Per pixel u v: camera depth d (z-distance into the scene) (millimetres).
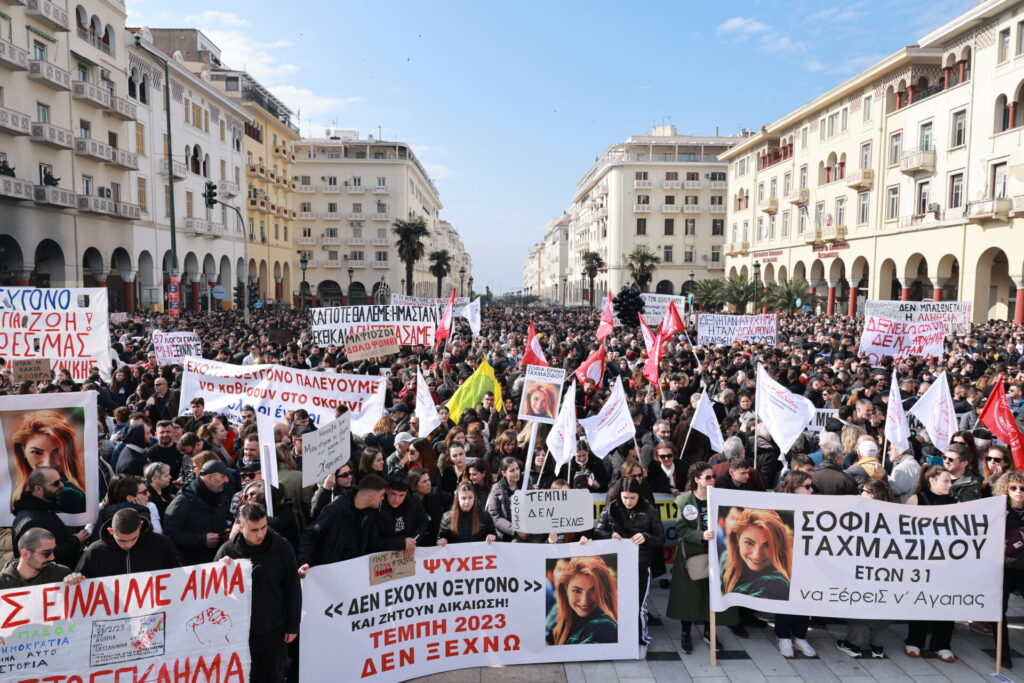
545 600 6293
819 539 6277
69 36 35406
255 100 64125
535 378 8148
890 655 6445
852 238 47562
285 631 5219
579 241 113375
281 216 69188
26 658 4539
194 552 5855
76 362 11539
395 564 5898
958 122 37469
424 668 6043
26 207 32844
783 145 58844
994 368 14320
